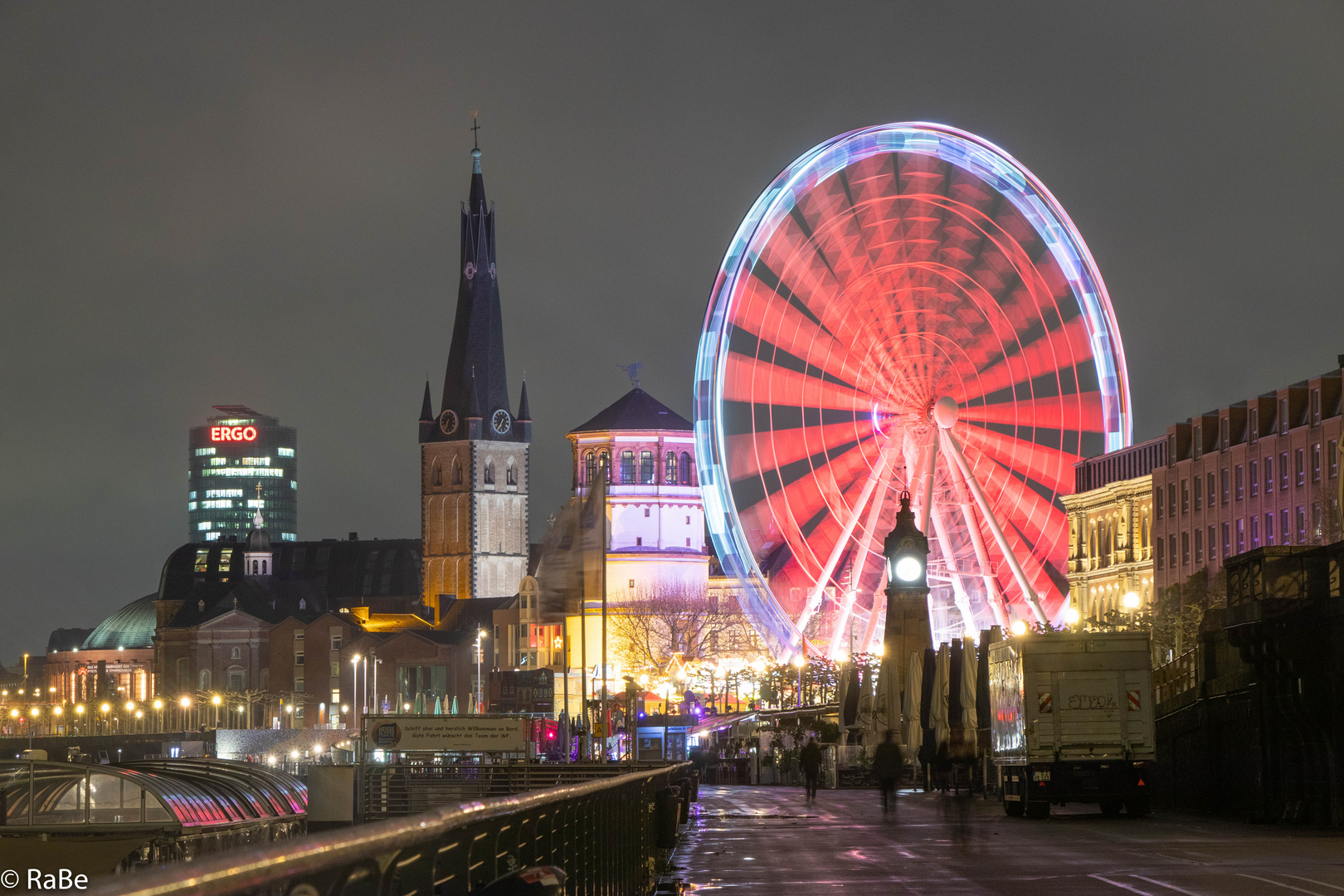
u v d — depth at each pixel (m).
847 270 101.50
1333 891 28.45
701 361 101.81
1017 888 29.98
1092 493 174.50
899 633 87.12
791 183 98.50
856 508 101.25
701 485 102.75
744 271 100.31
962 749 47.91
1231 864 33.75
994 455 102.75
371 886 8.80
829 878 32.59
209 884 6.12
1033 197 101.12
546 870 9.94
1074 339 102.62
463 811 10.66
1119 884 30.23
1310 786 47.66
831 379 102.12
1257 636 47.66
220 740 199.75
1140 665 52.31
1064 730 52.03
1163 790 61.59
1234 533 145.12
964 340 101.94
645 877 31.33
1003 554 98.50
